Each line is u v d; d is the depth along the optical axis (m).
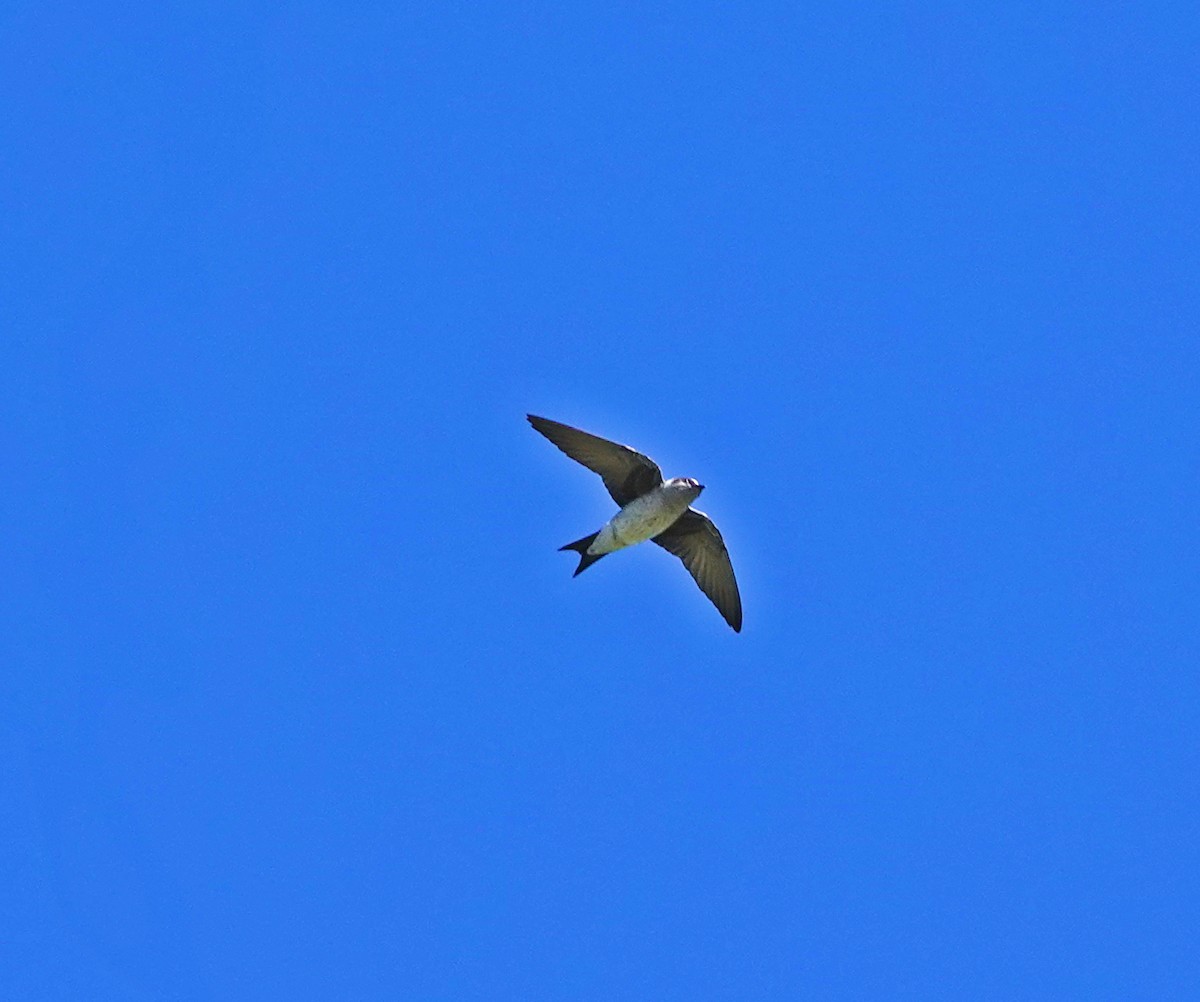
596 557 21.47
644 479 21.16
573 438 21.22
